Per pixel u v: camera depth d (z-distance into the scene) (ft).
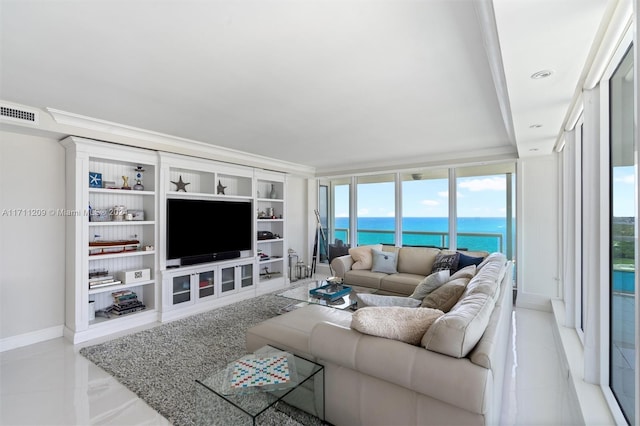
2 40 5.85
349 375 5.86
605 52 5.40
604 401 6.36
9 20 5.20
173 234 13.53
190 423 6.45
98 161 12.25
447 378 4.62
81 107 9.62
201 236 14.70
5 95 8.71
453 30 5.59
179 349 9.86
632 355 5.74
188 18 5.21
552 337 11.03
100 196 12.30
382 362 5.23
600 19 4.24
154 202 13.01
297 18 5.23
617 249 6.53
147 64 6.84
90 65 6.89
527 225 14.39
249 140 13.85
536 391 7.75
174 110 9.87
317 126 11.63
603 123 6.70
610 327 6.78
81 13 5.05
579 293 10.07
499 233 16.26
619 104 6.32
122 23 5.35
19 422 6.56
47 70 7.13
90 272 11.89
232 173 16.10
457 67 7.00
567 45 4.92
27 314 10.53
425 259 15.55
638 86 3.49
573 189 10.33
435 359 4.87
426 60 6.69
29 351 9.91
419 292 9.70
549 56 5.29
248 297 16.62
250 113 10.15
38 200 10.75
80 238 10.87
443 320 5.05
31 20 5.22
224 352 9.63
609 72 6.34
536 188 14.20
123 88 8.14
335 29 5.56
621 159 6.28
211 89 8.20
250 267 16.97
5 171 10.12
